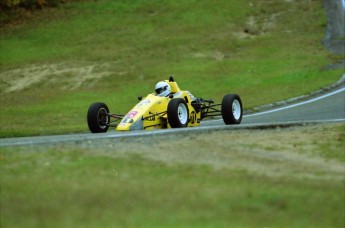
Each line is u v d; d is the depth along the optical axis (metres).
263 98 108.50
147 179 33.91
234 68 146.75
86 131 76.44
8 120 94.94
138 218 27.80
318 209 29.56
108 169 36.06
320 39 179.75
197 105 62.62
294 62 150.50
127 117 55.41
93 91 128.75
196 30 189.12
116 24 193.25
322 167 38.53
